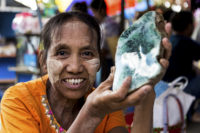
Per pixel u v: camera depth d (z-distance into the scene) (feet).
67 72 3.59
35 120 3.84
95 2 10.29
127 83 2.31
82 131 2.70
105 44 10.14
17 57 16.46
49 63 3.66
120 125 4.24
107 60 10.21
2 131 3.84
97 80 8.26
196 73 12.34
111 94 2.38
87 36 3.64
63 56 3.62
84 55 3.65
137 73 2.59
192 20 11.26
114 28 10.34
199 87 10.87
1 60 16.78
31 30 13.41
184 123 7.25
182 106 7.11
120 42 2.88
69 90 3.64
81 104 4.12
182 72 10.98
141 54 2.67
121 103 2.40
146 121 3.46
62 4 8.61
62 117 4.03
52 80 3.69
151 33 2.71
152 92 3.46
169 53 2.62
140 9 14.17
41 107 3.94
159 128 6.94
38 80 4.18
